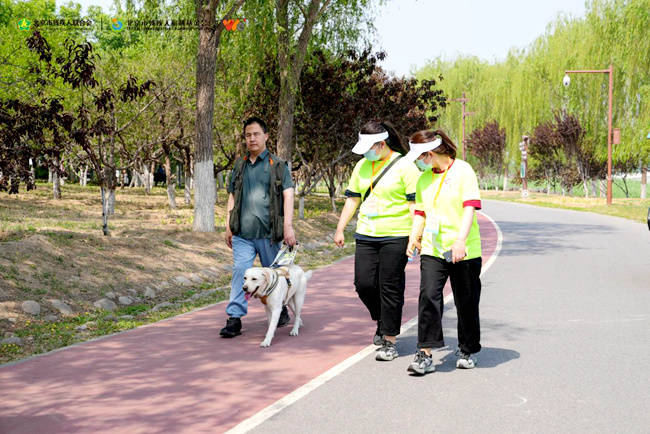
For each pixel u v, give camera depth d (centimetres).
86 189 3891
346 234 2020
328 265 1273
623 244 1586
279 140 2056
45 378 513
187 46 1750
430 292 513
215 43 1472
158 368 540
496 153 6300
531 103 5100
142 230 1441
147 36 1730
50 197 2897
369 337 652
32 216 1920
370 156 562
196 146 1473
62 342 641
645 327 690
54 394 472
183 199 3384
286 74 2008
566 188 5497
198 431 398
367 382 498
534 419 416
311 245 1650
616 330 677
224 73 2433
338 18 2066
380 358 558
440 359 570
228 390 480
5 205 2270
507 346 613
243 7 1703
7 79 1609
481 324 713
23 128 1024
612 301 844
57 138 1119
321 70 2333
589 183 5366
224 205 2912
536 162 5775
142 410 437
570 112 4641
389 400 455
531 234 1911
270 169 665
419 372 510
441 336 521
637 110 4131
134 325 720
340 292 940
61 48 1978
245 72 2358
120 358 574
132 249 1088
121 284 920
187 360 565
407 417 420
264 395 469
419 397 461
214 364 551
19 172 1036
